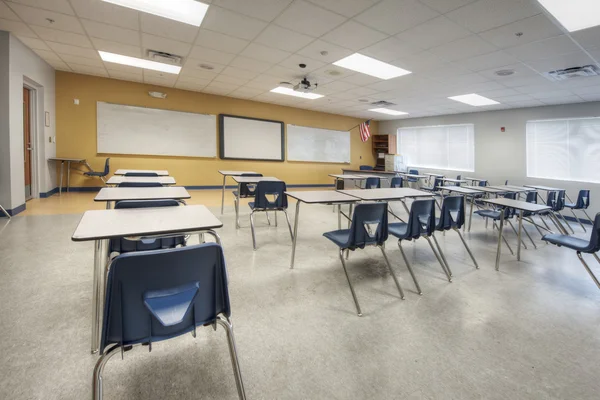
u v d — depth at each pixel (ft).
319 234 13.41
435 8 10.84
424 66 16.93
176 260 3.26
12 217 14.06
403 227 9.46
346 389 4.36
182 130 25.91
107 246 6.31
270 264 9.46
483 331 6.02
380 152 39.27
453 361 5.06
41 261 8.79
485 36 12.81
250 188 16.11
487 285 8.41
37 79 17.78
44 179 19.44
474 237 14.12
